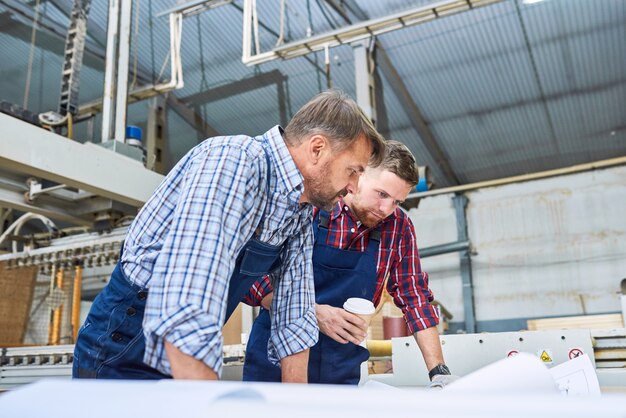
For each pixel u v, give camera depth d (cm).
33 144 162
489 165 611
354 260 140
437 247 600
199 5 367
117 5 234
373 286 141
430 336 147
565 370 109
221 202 76
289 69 484
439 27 429
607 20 415
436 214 655
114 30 231
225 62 485
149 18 436
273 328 111
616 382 147
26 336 341
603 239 579
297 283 110
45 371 258
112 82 225
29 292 341
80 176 175
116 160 189
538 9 407
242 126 565
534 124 541
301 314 108
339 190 96
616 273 565
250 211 84
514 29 427
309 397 30
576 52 448
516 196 626
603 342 166
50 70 498
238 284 96
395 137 567
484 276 619
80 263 228
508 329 593
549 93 496
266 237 93
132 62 482
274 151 90
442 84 490
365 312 123
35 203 202
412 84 491
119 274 92
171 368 68
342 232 141
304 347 107
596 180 595
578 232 590
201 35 459
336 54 456
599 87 487
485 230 630
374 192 136
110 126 221
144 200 196
